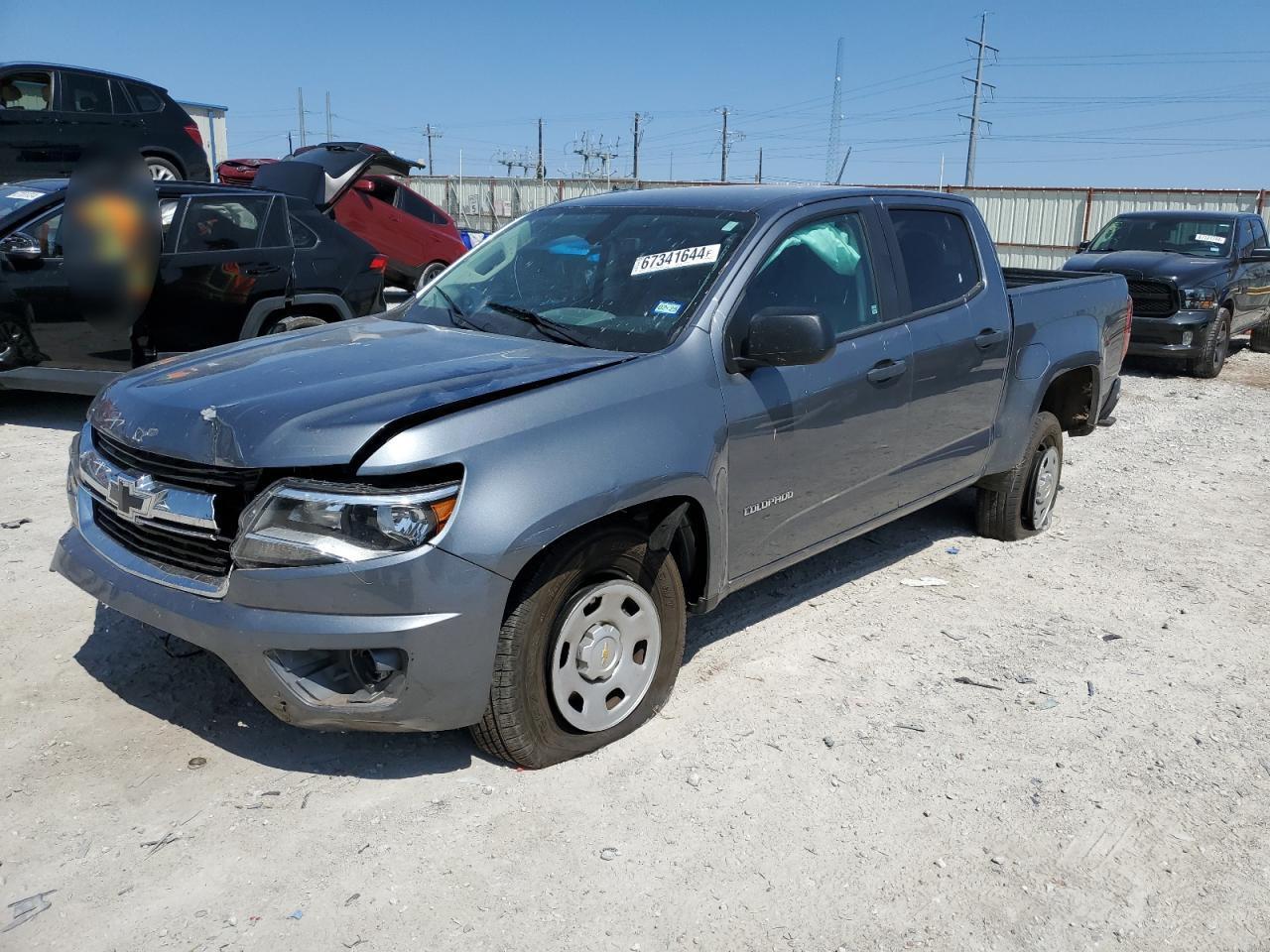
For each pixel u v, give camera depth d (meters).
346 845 2.92
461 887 2.78
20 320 6.81
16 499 5.68
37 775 3.16
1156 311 12.31
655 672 3.58
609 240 4.18
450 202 41.38
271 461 2.83
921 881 2.93
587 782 3.27
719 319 3.68
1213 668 4.37
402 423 2.89
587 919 2.70
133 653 3.94
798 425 3.89
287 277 7.68
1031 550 5.75
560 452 3.06
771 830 3.10
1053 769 3.53
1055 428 5.85
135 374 3.60
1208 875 3.02
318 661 2.91
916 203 4.79
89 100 11.59
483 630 2.93
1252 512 6.73
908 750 3.59
